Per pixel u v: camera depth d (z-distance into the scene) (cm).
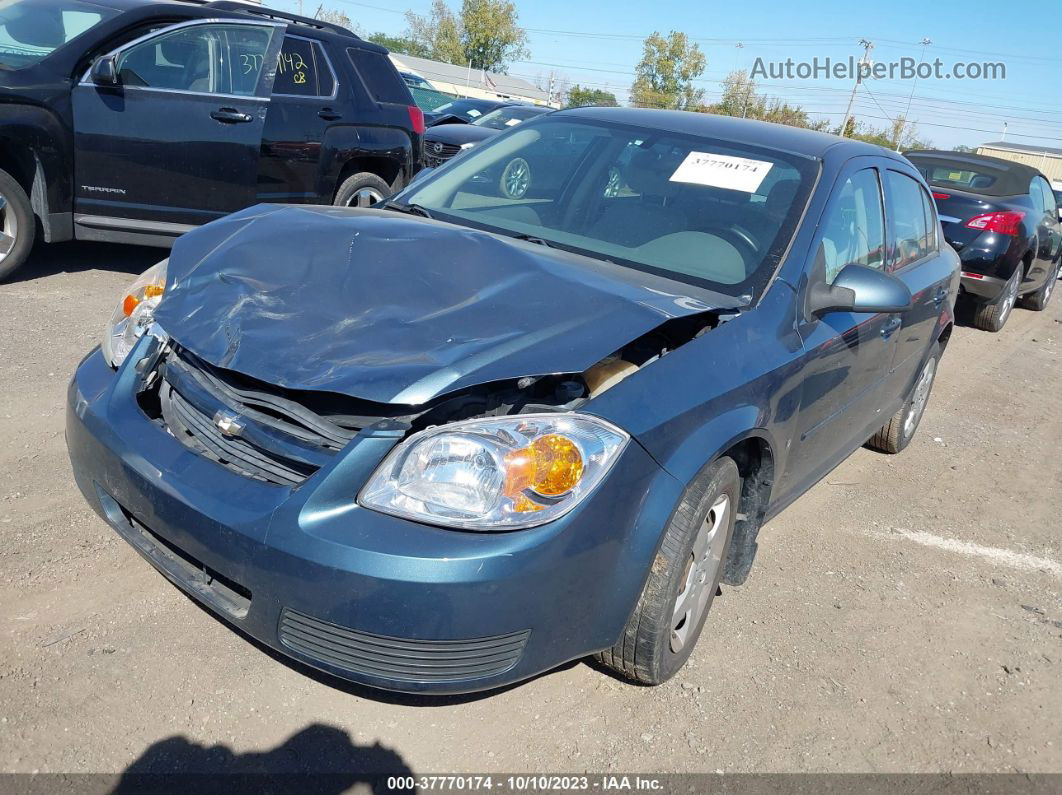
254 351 242
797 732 285
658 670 276
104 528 334
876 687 315
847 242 367
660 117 399
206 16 654
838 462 423
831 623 352
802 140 385
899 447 557
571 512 225
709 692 297
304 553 216
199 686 263
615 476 234
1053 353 952
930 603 381
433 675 220
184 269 290
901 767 277
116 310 304
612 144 379
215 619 293
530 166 379
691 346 272
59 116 589
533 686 286
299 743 249
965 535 458
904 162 468
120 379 274
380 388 225
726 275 319
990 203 931
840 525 448
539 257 293
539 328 248
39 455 381
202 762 238
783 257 322
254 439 238
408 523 218
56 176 600
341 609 215
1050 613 388
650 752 265
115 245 757
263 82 668
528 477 222
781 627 343
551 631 230
